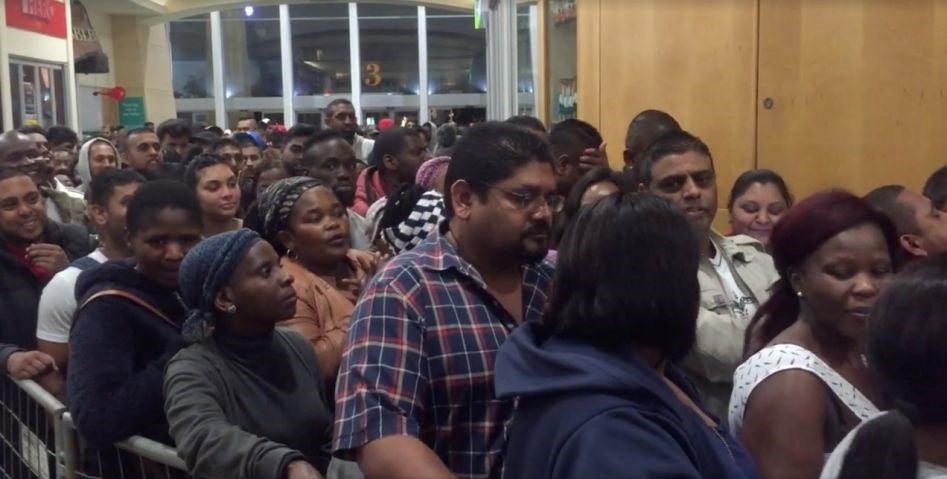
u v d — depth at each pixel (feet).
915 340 4.28
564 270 4.94
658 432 4.42
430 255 6.13
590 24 17.70
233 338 7.43
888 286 4.60
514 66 27.66
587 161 11.76
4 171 11.57
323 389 8.09
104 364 7.64
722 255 9.10
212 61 84.64
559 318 4.98
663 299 4.68
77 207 16.08
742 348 8.02
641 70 16.20
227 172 12.94
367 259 10.39
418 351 5.77
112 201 10.46
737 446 5.14
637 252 4.70
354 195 15.08
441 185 11.90
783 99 14.35
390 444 5.35
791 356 6.00
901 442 3.99
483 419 5.87
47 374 9.33
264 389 7.43
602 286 4.73
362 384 5.61
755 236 10.98
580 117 18.31
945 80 13.39
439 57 85.81
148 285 8.37
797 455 5.70
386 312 5.82
